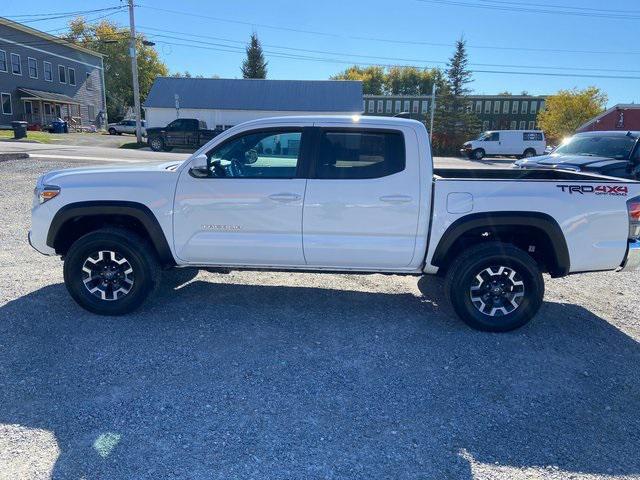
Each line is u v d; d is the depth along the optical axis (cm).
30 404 315
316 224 435
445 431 300
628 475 266
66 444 278
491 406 328
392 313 482
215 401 325
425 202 427
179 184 441
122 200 441
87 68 5059
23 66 4109
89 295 451
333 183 430
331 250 439
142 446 279
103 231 445
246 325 445
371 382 354
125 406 316
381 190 427
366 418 312
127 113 6969
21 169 1373
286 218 436
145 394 330
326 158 435
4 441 278
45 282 538
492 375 368
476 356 397
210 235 445
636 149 995
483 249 430
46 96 4228
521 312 435
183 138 2805
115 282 452
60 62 4600
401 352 401
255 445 282
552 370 378
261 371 364
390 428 302
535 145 3416
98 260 448
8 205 950
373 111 6588
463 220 425
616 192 424
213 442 284
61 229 457
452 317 476
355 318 468
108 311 451
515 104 6438
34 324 430
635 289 590
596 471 268
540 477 262
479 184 425
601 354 407
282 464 268
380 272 453
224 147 443
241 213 438
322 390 342
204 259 455
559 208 421
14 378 344
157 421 302
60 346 393
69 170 470
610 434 302
